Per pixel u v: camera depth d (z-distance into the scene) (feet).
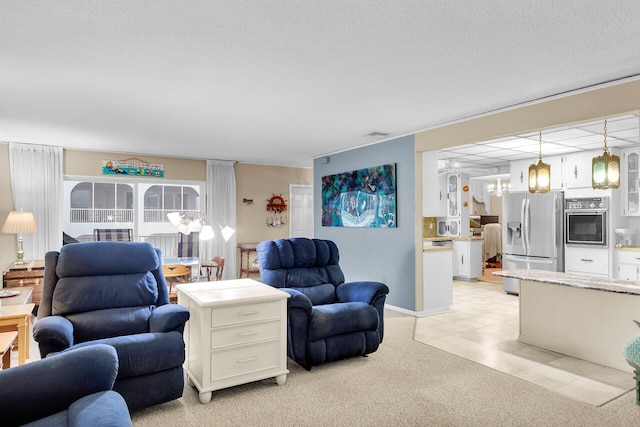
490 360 11.14
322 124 15.21
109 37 7.96
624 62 9.17
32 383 4.95
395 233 17.30
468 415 8.00
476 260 25.52
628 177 18.65
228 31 7.70
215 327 8.64
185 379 9.82
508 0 6.55
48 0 6.60
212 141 18.52
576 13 6.96
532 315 12.43
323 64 9.32
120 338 7.84
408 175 16.70
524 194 20.75
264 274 11.94
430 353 11.72
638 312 10.08
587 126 14.44
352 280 19.76
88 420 4.36
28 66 9.43
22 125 15.21
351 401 8.62
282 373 9.46
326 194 21.77
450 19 7.20
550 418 7.89
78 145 19.30
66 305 8.83
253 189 25.77
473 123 13.96
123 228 21.70
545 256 19.90
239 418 7.87
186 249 20.33
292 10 6.91
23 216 16.79
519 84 10.68
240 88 11.04
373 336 11.25
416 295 16.24
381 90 11.21
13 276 15.61
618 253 18.26
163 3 6.70
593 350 10.92
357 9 6.87
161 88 11.02
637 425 7.63
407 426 7.59
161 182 22.49
